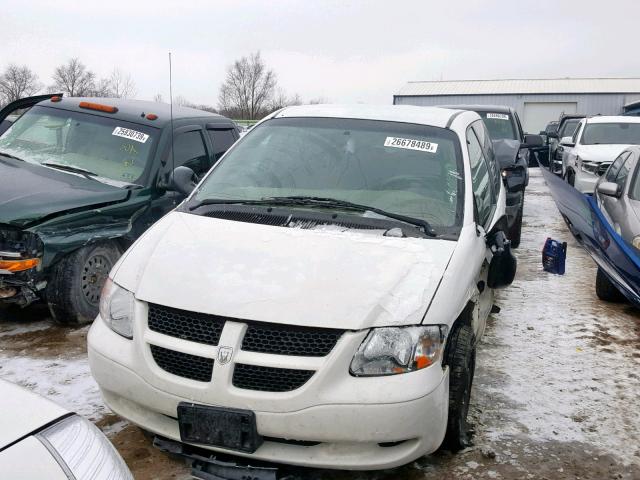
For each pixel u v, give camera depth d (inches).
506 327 222.7
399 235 139.3
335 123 177.0
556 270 292.4
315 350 113.0
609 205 272.7
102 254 211.5
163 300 120.9
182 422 114.7
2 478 74.4
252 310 115.4
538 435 148.1
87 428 88.4
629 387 175.9
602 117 560.7
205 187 166.4
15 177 215.9
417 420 113.7
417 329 117.5
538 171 813.2
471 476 130.4
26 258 191.8
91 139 244.5
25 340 195.8
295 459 113.4
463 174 161.6
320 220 144.7
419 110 189.0
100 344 126.4
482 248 155.3
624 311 244.2
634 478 132.7
